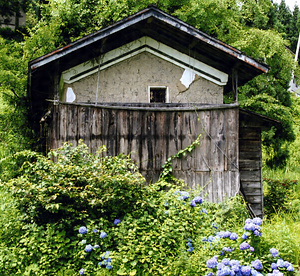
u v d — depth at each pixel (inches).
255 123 354.9
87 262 216.8
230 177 313.0
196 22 584.1
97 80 335.9
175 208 248.4
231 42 591.5
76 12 563.5
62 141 302.4
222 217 273.3
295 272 216.1
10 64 474.9
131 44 341.4
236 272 194.2
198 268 208.1
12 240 229.8
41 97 389.4
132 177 254.8
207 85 353.4
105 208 247.4
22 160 380.5
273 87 588.1
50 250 219.8
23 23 1217.4
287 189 430.3
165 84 347.6
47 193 237.8
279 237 232.1
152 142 310.7
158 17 311.9
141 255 216.8
